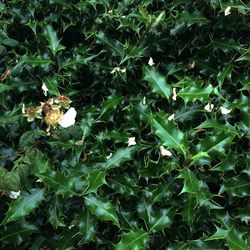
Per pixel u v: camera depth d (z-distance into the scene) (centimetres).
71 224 59
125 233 56
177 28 69
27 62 70
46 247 61
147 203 58
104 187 61
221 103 64
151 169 59
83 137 65
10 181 56
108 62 73
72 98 73
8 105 71
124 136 64
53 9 80
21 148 63
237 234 54
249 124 60
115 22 77
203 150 56
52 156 63
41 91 72
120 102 69
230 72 66
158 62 73
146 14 71
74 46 79
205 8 70
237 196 56
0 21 76
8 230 59
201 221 57
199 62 70
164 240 58
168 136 56
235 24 69
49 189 59
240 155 58
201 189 55
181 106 65
